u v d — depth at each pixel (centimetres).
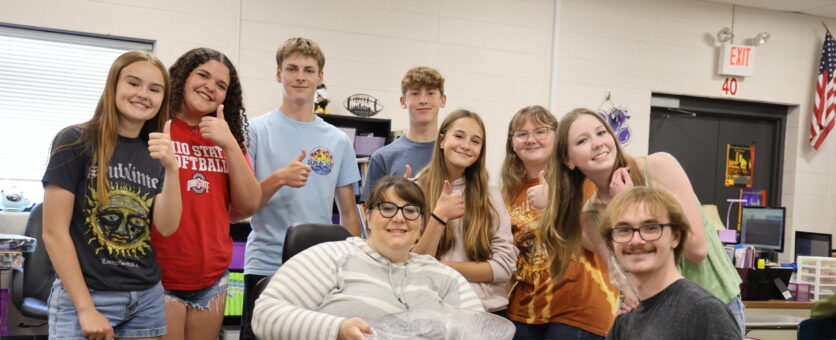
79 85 482
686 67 619
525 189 243
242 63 498
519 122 237
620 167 197
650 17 608
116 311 180
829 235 488
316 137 272
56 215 172
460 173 231
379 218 185
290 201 260
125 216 181
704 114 646
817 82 642
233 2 495
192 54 213
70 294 171
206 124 206
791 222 654
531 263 227
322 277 184
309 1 515
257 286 206
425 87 281
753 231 496
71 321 175
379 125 520
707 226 196
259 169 261
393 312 180
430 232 210
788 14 647
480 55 561
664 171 192
